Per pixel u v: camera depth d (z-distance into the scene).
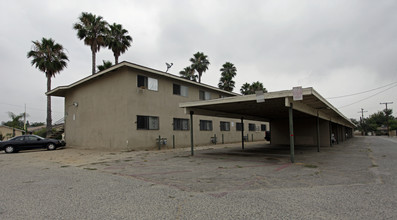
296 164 9.33
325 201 4.45
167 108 18.80
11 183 6.36
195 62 40.03
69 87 20.84
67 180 6.70
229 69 42.84
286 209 4.02
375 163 9.29
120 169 8.61
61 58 27.11
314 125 20.34
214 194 5.06
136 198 4.80
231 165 9.26
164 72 18.12
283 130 22.25
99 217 3.76
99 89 18.19
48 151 17.20
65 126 22.39
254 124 32.22
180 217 3.72
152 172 7.90
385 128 76.44
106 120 17.27
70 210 4.11
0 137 40.28
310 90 8.89
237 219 3.59
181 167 8.92
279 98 10.24
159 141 17.03
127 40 28.78
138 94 16.62
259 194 5.02
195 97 21.92
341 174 7.16
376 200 4.46
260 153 14.06
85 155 13.82
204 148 18.42
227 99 11.23
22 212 4.02
